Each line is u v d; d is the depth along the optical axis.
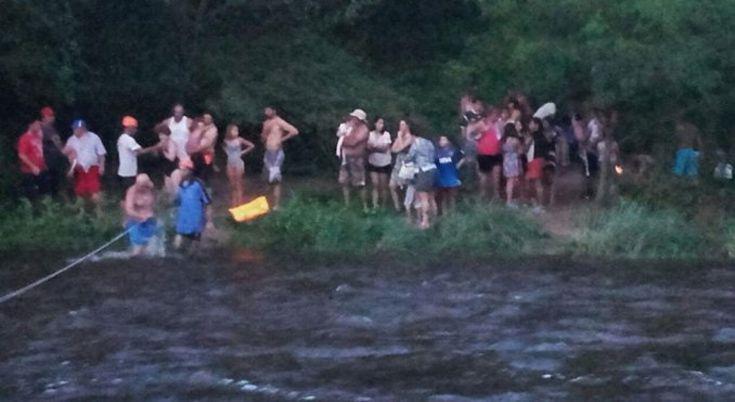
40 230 28.80
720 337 19.88
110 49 34.56
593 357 18.64
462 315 21.55
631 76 29.25
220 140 35.72
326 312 21.75
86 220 29.11
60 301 22.83
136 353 18.92
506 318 21.31
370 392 16.73
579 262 27.05
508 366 18.11
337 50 37.66
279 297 23.03
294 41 37.16
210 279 24.83
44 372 17.84
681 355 18.75
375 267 26.31
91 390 16.88
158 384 17.16
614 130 31.11
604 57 29.44
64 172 30.14
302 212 29.23
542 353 18.86
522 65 31.53
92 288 23.97
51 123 30.08
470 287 24.08
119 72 34.59
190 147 28.64
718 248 28.23
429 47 39.03
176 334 20.17
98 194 29.53
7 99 33.22
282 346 19.33
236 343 19.52
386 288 23.97
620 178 30.98
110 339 19.83
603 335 20.05
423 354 18.80
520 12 32.44
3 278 25.03
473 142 30.86
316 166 35.84
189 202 27.41
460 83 36.47
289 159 35.78
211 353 18.91
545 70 30.77
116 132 34.94
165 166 30.23
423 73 38.44
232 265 26.44
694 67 29.19
